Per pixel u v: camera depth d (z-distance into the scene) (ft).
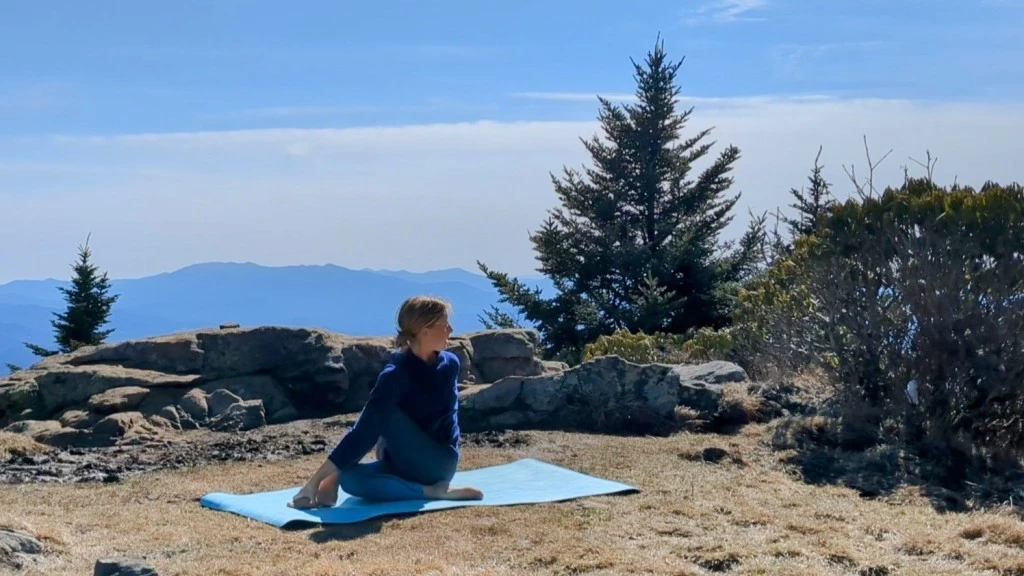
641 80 113.91
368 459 31.50
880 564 19.93
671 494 26.02
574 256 111.55
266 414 38.96
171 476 28.81
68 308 134.00
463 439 33.83
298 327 40.96
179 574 19.13
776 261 55.77
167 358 39.63
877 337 33.81
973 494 28.58
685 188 116.37
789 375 39.29
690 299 108.78
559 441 33.42
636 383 36.91
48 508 24.61
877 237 34.04
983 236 32.14
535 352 46.50
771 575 19.17
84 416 35.83
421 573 18.93
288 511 23.81
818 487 27.89
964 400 32.04
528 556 20.44
